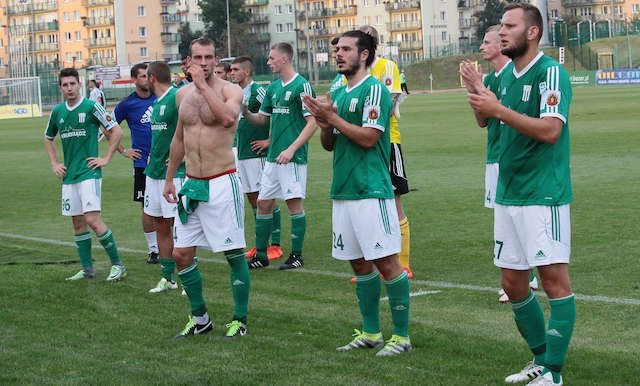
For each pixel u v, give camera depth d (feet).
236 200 25.54
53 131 34.73
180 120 26.18
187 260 25.46
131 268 36.81
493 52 29.14
